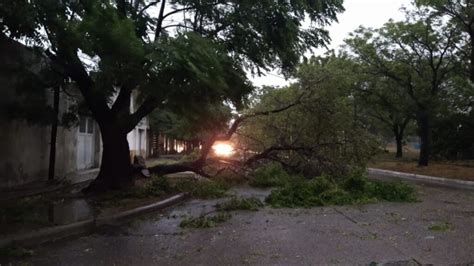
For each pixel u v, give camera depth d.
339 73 16.05
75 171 18.28
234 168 16.06
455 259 6.29
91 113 13.10
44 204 10.37
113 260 6.28
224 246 7.10
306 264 6.04
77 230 8.17
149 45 9.34
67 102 16.48
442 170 24.45
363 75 27.39
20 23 7.82
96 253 6.69
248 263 6.09
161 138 37.97
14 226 7.88
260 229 8.53
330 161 15.53
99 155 21.08
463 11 20.84
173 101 10.85
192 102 10.73
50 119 12.14
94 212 9.48
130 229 8.55
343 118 15.69
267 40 11.92
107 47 9.06
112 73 9.22
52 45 9.30
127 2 11.55
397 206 11.77
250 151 17.19
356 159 15.85
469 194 14.97
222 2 11.55
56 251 6.84
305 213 10.54
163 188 13.08
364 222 9.27
